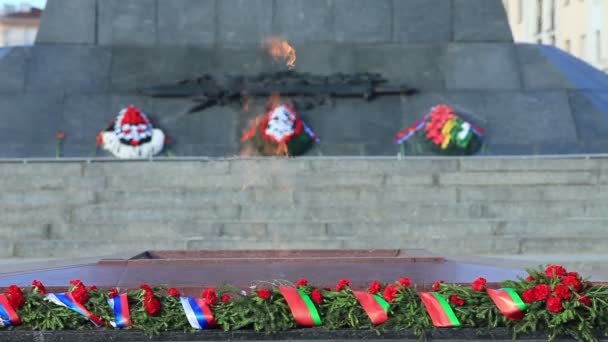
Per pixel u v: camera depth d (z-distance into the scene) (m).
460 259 27.31
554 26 143.50
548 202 47.81
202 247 45.22
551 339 20.67
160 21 67.31
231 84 64.56
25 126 62.72
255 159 51.12
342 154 62.81
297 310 20.62
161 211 47.03
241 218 46.97
